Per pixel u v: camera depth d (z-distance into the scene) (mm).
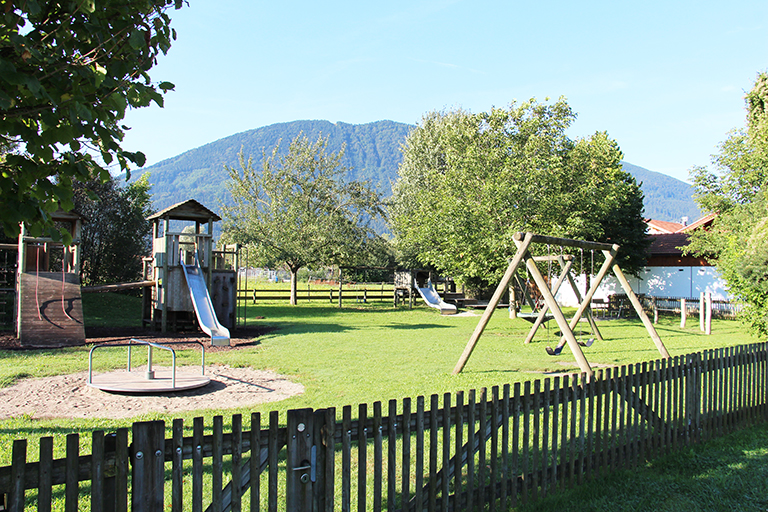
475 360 11766
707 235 27078
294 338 15055
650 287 33250
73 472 2605
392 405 3674
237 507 3035
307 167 31219
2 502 2457
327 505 3330
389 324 20797
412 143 41062
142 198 33219
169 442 2891
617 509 4723
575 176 22797
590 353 13719
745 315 14078
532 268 10031
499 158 21578
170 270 16844
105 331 16359
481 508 4246
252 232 30516
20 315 13328
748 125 26797
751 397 7707
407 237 28531
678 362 6434
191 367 10258
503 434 4473
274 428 3186
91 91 3088
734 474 5711
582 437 5191
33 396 7711
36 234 3191
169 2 3674
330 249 30750
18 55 2875
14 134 2855
